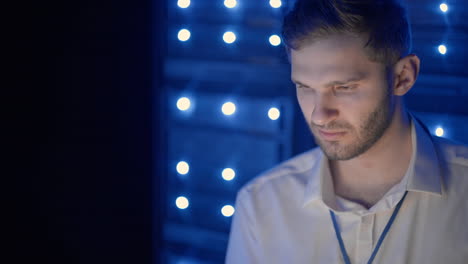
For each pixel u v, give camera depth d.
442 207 0.99
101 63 2.32
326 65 0.87
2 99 2.53
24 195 2.60
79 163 2.47
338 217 1.04
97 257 2.51
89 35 2.33
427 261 0.99
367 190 1.04
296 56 0.90
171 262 2.42
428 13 1.65
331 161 1.08
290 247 1.09
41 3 2.39
